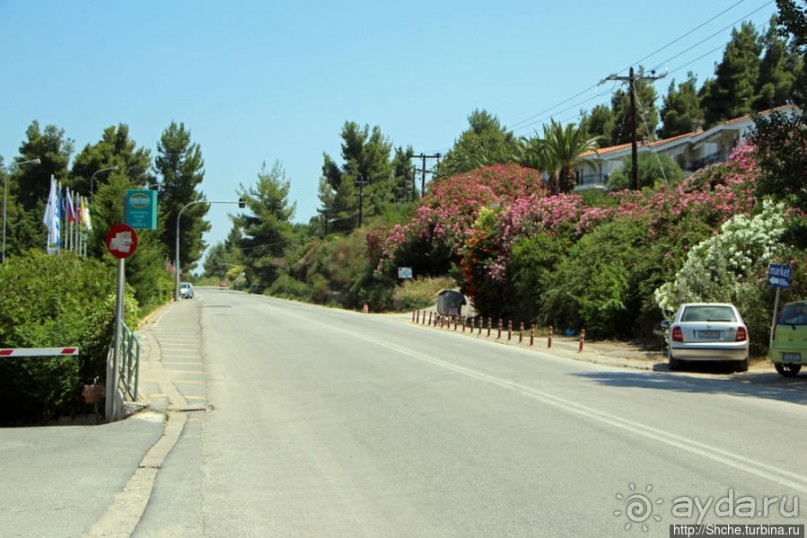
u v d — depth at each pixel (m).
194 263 101.50
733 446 8.91
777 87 65.19
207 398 13.91
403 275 56.09
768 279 18.22
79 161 70.56
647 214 29.31
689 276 21.64
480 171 58.16
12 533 6.00
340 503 6.99
